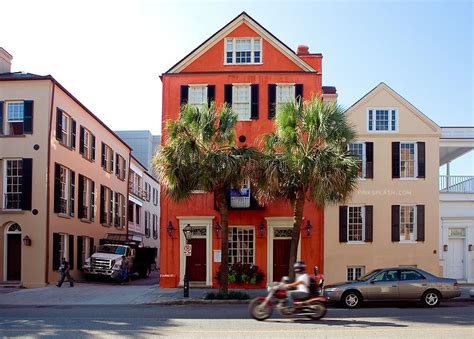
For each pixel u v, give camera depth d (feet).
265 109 83.61
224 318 47.26
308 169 61.52
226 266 65.72
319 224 81.92
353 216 82.48
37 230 87.71
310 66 84.74
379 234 81.66
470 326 41.96
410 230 82.28
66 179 98.43
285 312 45.39
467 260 83.30
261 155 64.08
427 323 43.78
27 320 45.85
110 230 127.95
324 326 41.91
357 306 58.08
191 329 40.24
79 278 103.86
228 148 64.95
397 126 83.15
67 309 56.90
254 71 84.43
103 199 121.60
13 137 89.40
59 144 93.71
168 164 62.59
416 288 58.49
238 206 80.84
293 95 83.92
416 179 82.48
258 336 36.81
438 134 83.05
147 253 122.93
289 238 82.53
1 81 90.17
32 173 88.63
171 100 84.38
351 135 65.21
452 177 87.92
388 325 42.52
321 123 63.21
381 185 82.33
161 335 37.35
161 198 82.84
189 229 68.74
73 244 101.04
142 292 75.56
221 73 84.53
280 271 81.87
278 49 85.25
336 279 80.89
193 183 63.41
